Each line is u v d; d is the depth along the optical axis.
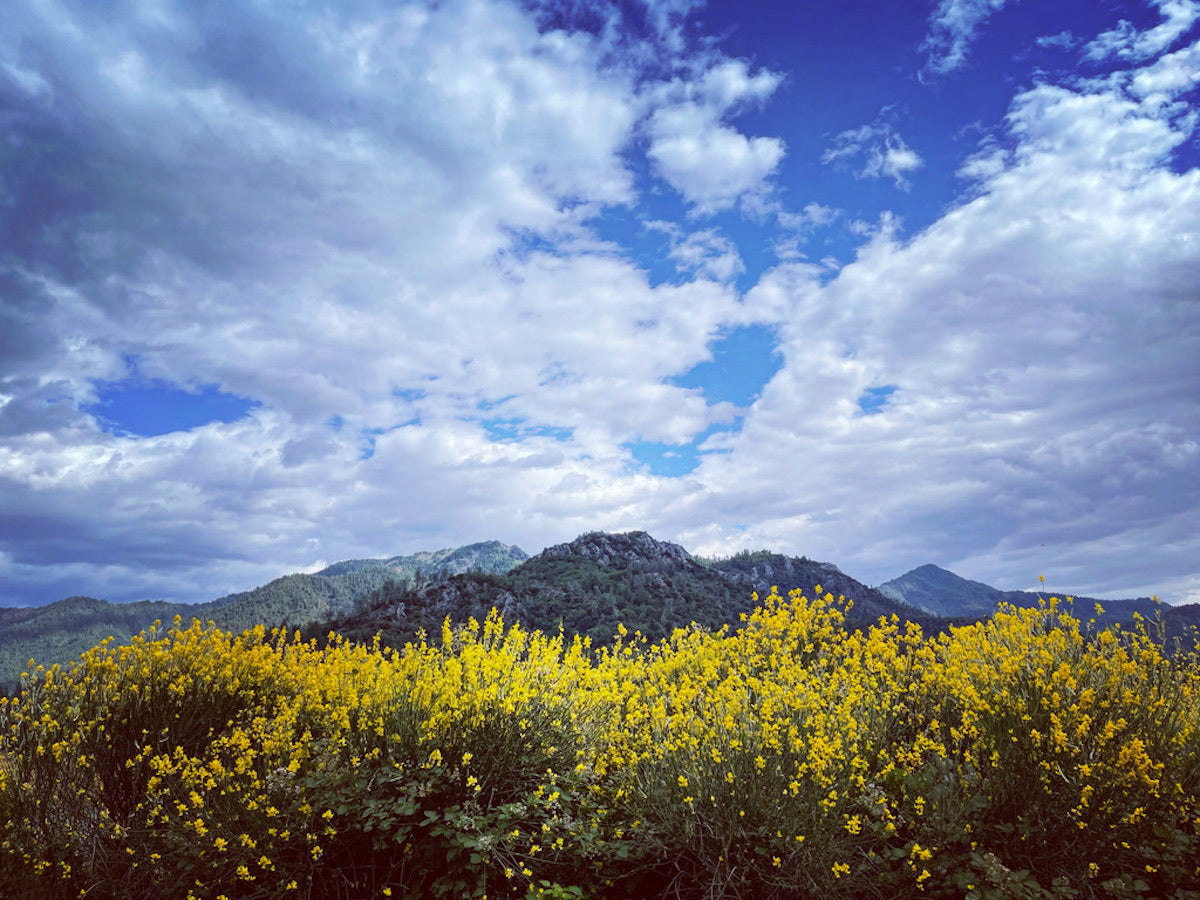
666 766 4.15
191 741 4.88
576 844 4.06
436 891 3.87
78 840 4.34
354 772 4.27
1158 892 3.49
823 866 3.60
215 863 3.85
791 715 4.34
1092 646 4.60
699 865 3.92
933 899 3.50
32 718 4.64
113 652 5.18
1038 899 3.27
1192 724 4.12
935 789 3.89
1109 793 3.63
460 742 4.51
